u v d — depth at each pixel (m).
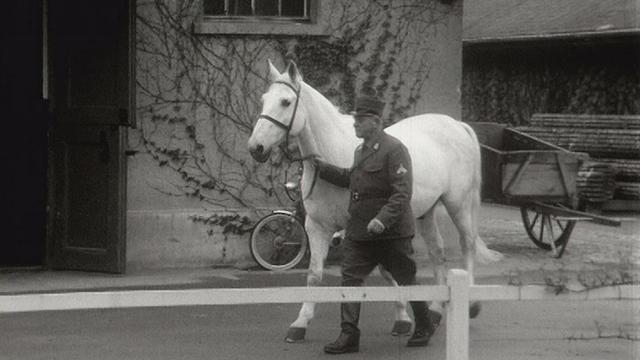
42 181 15.35
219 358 9.48
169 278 13.59
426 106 15.73
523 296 6.57
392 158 9.46
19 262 14.80
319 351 9.78
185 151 14.60
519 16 28.70
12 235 15.25
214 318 11.36
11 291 12.59
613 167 23.45
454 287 6.34
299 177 14.88
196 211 14.59
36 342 10.14
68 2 13.98
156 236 14.39
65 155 14.08
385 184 9.52
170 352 9.72
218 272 14.17
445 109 15.81
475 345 10.10
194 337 10.38
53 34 14.12
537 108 27.83
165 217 14.41
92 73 13.83
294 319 11.34
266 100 10.17
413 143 10.81
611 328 10.92
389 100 15.56
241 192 14.80
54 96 14.14
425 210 10.87
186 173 14.59
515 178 15.86
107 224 13.78
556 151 16.00
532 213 22.28
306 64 15.17
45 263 14.30
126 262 14.25
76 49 13.92
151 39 14.45
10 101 15.30
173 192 14.56
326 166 10.02
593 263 14.97
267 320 11.27
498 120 29.05
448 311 6.37
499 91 29.03
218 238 14.62
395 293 6.37
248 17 15.02
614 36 25.05
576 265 14.84
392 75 15.55
